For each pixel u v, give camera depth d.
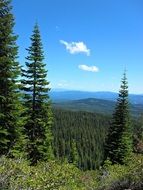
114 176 14.95
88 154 143.88
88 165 134.00
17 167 10.23
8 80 32.28
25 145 35.12
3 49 32.69
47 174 12.56
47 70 37.81
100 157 137.12
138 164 13.74
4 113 32.16
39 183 10.86
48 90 37.88
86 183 17.34
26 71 37.50
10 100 32.16
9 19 32.44
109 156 51.38
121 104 52.56
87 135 160.38
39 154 37.34
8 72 31.84
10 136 32.59
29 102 37.84
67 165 17.81
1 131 31.23
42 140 37.88
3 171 9.04
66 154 143.62
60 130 163.62
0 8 32.38
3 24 32.59
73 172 17.62
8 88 32.22
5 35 32.56
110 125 52.97
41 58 37.41
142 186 11.88
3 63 31.78
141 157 16.09
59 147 143.62
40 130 38.12
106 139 52.88
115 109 52.88
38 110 38.03
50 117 38.75
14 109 32.50
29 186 9.65
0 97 32.09
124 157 50.22
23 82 37.44
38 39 37.50
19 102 33.03
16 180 9.14
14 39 32.84
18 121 32.88
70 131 163.25
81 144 152.62
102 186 13.61
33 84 37.47
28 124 37.88
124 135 51.09
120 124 51.66
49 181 11.95
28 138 37.84
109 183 13.38
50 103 38.16
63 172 14.76
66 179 13.94
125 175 12.86
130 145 50.38
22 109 33.28
